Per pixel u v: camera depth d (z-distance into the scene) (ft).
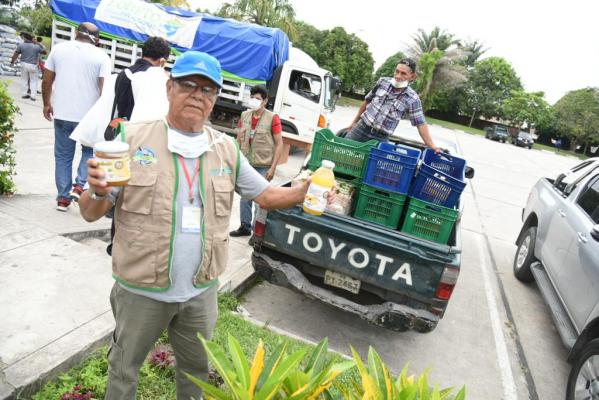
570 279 13.93
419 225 12.42
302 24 143.02
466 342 14.57
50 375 7.91
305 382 4.66
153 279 5.86
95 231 14.53
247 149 16.51
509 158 81.15
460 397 4.76
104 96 12.72
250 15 88.58
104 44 39.37
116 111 11.89
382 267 11.67
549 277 15.99
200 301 6.40
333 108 39.55
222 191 6.23
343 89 145.59
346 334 13.65
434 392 4.83
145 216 5.73
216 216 6.22
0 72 44.93
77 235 13.76
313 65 43.32
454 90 180.45
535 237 18.99
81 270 11.27
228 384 4.45
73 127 14.78
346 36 139.74
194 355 6.79
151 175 5.71
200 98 5.75
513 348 14.74
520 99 168.35
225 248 6.50
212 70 5.68
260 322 12.82
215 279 6.52
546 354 14.70
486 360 13.74
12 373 7.57
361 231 11.82
